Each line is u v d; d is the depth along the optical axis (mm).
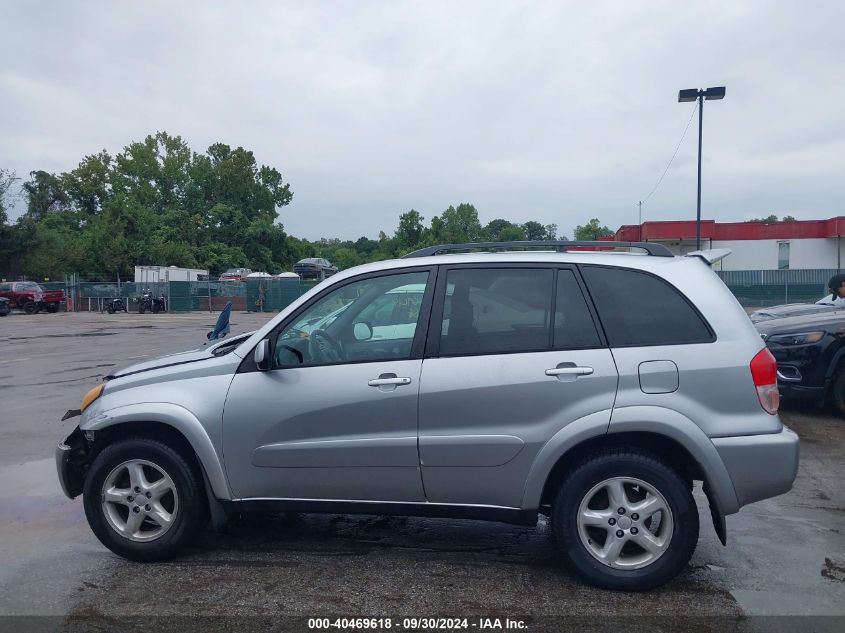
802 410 9195
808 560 4484
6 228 53906
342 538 4871
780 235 42969
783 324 8969
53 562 4492
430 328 4238
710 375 3959
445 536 4902
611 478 3967
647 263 4242
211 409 4320
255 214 81562
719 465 3902
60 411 9664
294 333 4422
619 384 3973
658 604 3855
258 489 4336
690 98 23797
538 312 4184
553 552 4602
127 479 4531
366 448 4168
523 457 4031
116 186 77875
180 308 44156
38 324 30938
